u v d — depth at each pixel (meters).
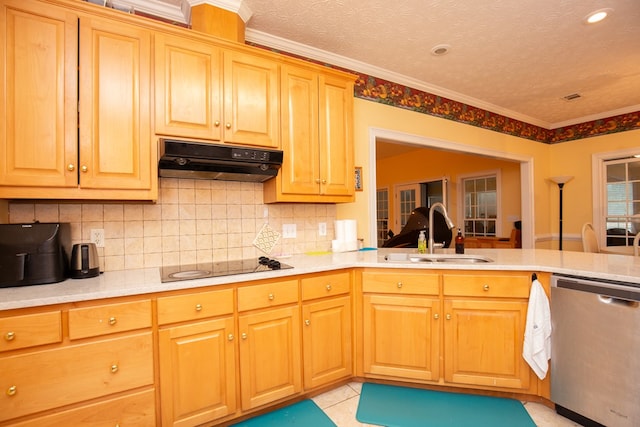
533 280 1.92
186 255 2.20
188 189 2.23
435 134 3.65
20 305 1.29
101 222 1.96
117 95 1.72
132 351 1.51
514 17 2.34
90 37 1.66
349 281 2.21
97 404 1.44
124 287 1.50
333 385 2.19
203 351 1.68
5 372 1.28
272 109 2.20
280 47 2.65
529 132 4.79
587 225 3.59
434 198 6.84
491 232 5.86
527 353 1.87
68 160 1.61
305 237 2.73
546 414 1.86
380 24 2.43
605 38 2.63
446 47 2.76
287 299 1.93
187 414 1.63
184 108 1.89
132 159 1.75
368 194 3.12
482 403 1.99
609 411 1.62
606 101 4.11
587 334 1.71
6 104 1.50
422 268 2.09
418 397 2.06
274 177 2.27
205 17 2.08
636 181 4.36
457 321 2.04
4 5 1.50
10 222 1.74
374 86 3.17
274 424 1.80
